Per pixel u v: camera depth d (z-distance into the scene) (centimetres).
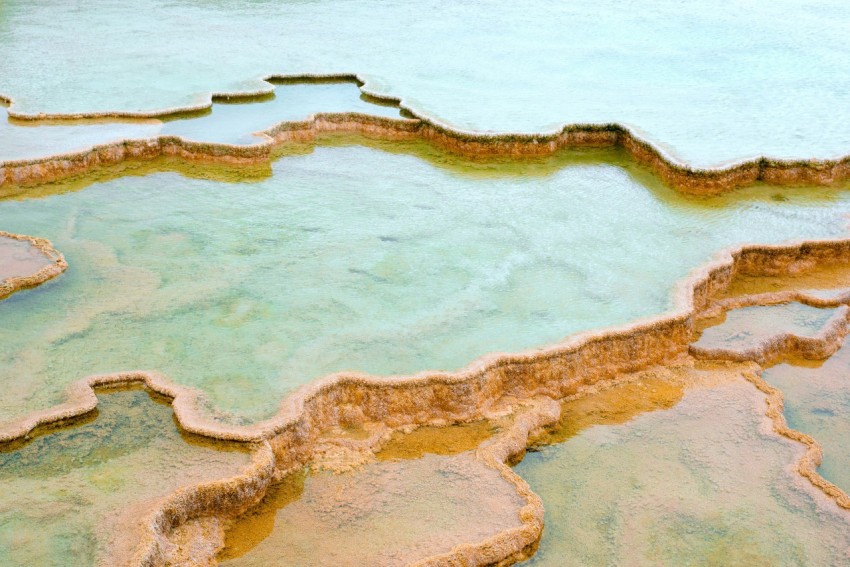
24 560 568
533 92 1530
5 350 801
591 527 707
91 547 581
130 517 611
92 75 1546
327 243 1048
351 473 729
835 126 1384
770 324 972
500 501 699
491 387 812
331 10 2158
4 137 1255
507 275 986
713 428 819
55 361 788
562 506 728
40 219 1077
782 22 2111
